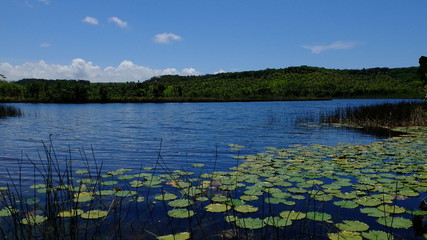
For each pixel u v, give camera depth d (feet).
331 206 12.02
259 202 12.50
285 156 22.08
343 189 14.28
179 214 11.18
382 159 20.57
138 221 10.67
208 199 12.89
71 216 10.93
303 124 46.96
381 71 395.14
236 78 396.57
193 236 9.46
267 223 10.37
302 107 108.37
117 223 10.47
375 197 12.91
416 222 10.19
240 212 11.39
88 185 15.03
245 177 16.25
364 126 42.16
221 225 10.32
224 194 13.55
